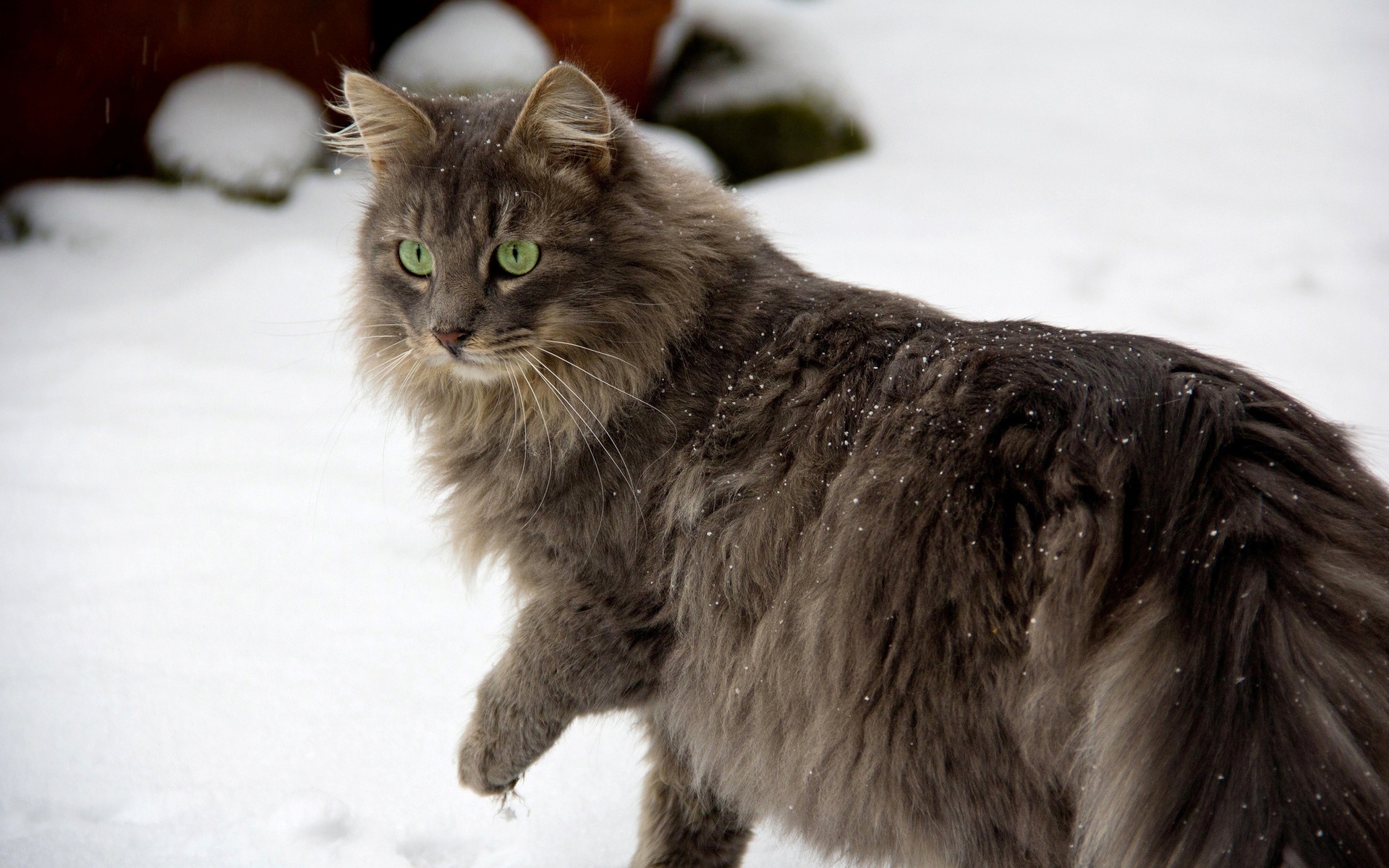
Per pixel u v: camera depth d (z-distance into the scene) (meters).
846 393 2.48
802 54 9.41
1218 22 12.62
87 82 7.90
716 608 2.49
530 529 2.73
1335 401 5.29
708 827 2.98
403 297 2.91
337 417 5.73
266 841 2.82
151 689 3.45
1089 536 2.04
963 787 2.14
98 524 4.55
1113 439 2.14
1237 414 2.16
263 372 6.22
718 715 2.54
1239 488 2.02
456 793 3.10
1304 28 12.51
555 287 2.71
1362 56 11.66
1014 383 2.32
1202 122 10.06
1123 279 7.05
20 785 3.04
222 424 5.57
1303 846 1.75
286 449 5.33
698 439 2.61
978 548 2.12
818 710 2.31
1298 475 2.08
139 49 7.99
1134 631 1.95
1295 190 8.74
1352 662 1.83
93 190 7.95
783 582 2.40
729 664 2.49
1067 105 10.38
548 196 2.73
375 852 2.80
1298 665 1.83
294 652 3.69
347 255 7.38
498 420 2.85
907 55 11.52
